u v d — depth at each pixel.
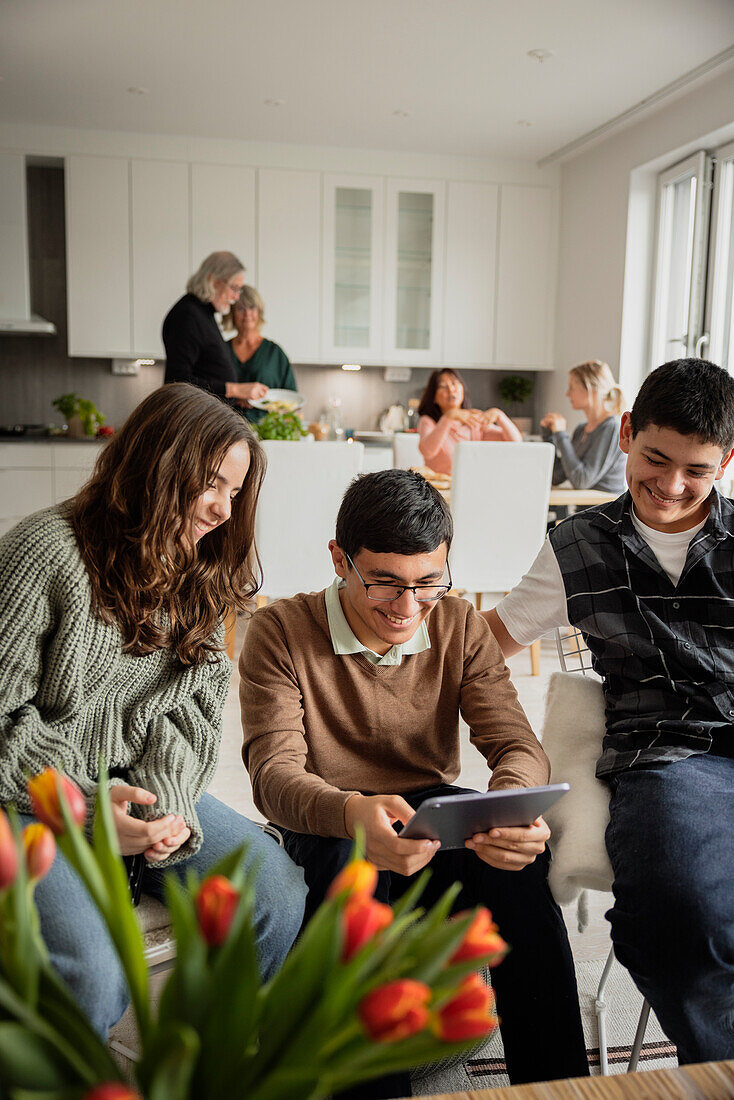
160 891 1.22
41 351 5.69
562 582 1.50
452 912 1.32
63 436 5.12
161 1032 0.48
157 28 3.90
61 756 1.17
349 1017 0.48
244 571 1.40
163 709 1.34
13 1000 0.48
